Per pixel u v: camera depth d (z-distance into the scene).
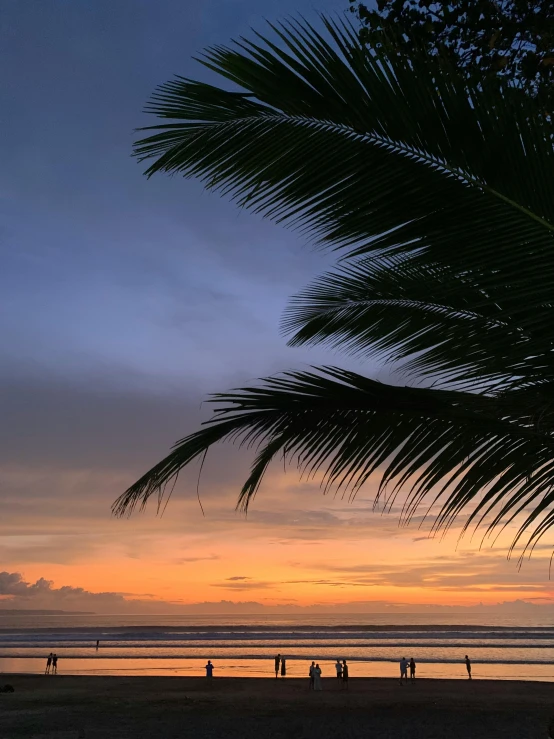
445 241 2.08
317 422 3.05
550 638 81.00
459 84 1.96
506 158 1.94
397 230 2.13
